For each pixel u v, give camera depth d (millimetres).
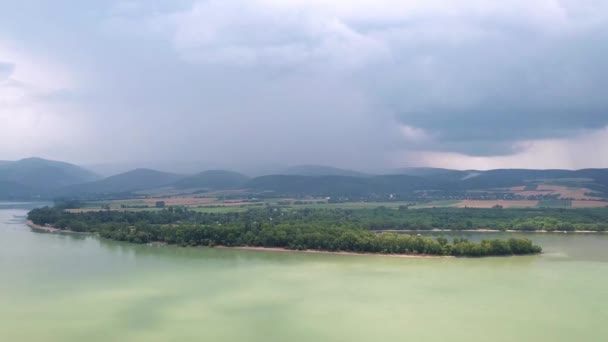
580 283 158250
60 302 138750
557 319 122875
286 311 130625
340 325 120125
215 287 154625
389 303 136875
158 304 137000
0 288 153125
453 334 113625
